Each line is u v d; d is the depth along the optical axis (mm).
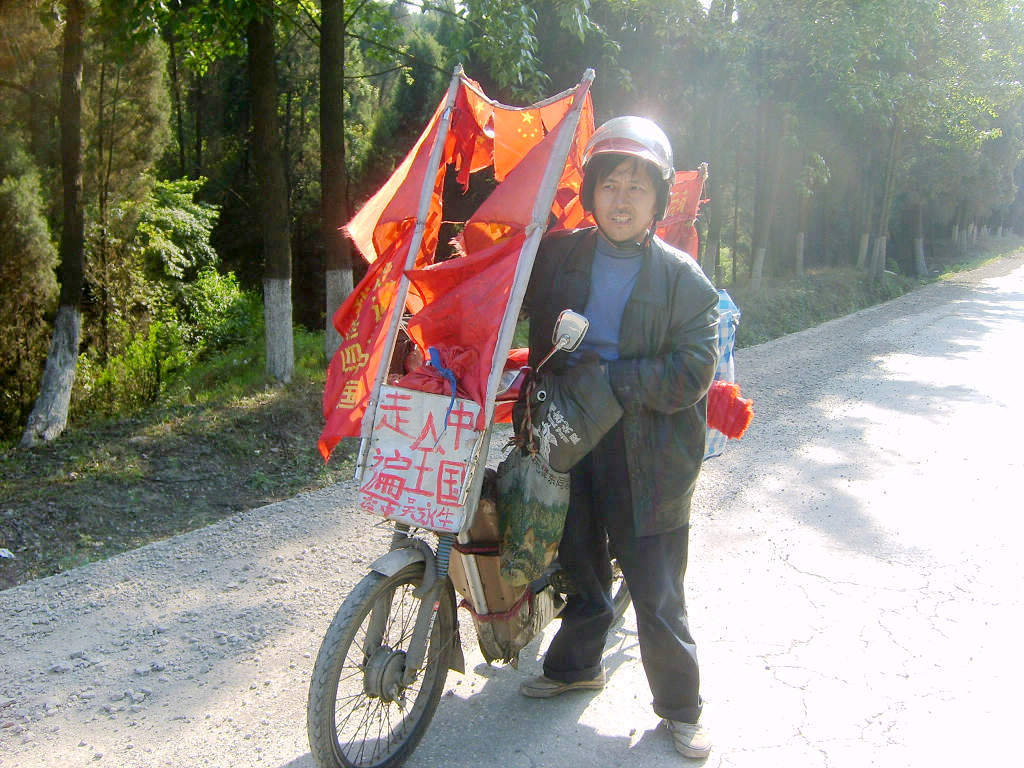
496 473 2854
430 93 19781
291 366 8391
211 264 18719
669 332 2641
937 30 19062
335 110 8391
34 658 3545
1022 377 9891
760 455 6559
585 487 2855
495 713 3154
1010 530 5031
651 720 3129
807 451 6684
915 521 5168
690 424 2732
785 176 20016
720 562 4543
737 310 3414
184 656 3566
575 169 3318
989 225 50406
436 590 2691
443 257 11562
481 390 2504
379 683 2670
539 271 2795
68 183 7695
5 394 9859
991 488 5797
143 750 2928
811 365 10727
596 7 14141
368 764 2734
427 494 2496
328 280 8984
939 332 14016
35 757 2889
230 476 6059
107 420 7594
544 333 2773
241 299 17719
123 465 5953
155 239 15500
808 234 27531
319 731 2484
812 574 4398
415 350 2902
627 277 2682
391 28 9672
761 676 3422
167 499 5582
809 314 17000
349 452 6605
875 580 4336
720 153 16609
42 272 9742
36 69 10641
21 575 4453
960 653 3619
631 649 3627
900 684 3379
